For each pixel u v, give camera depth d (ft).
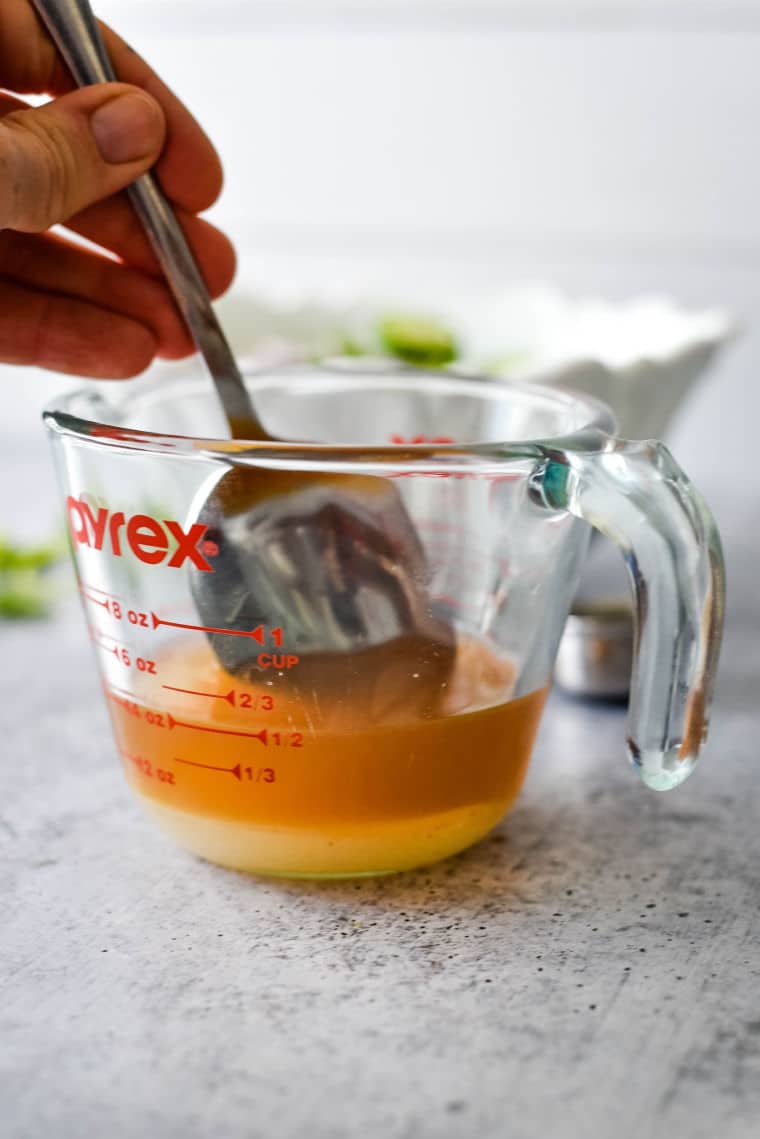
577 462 0.94
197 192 1.16
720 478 2.39
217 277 1.22
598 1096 0.87
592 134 2.43
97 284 1.21
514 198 2.50
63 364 1.24
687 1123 0.85
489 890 1.07
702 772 1.26
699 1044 0.91
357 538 0.98
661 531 0.92
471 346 1.90
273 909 1.05
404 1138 0.83
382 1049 0.90
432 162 2.51
